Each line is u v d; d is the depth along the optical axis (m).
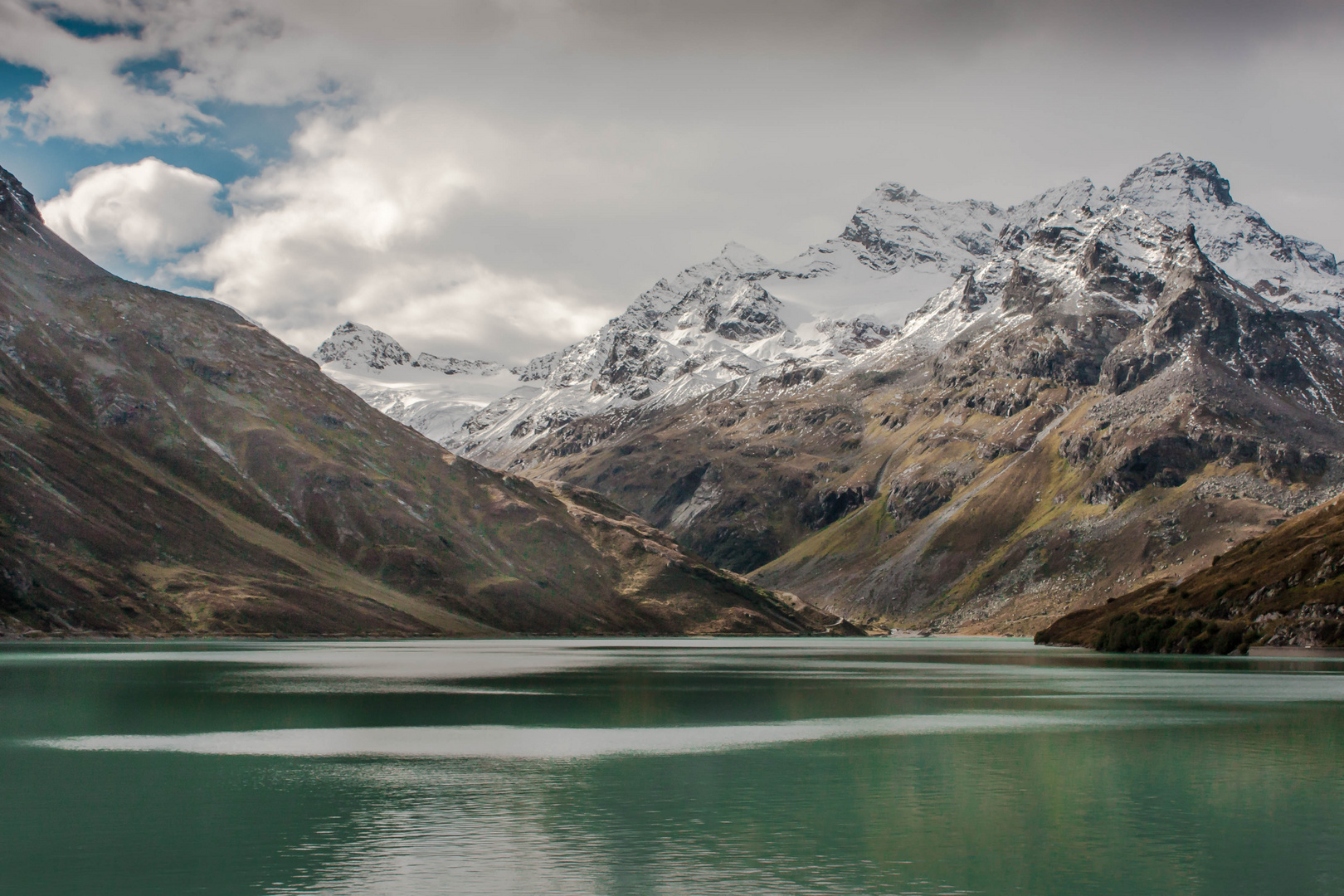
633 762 80.62
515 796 67.38
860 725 103.50
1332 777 74.94
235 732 93.38
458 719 104.56
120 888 47.53
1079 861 52.88
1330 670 185.00
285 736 91.62
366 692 128.75
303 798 66.31
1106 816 62.75
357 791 68.75
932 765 79.62
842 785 71.62
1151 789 70.50
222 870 50.34
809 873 50.66
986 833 58.41
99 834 57.00
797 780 73.44
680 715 111.06
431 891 47.31
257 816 61.50
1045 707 120.62
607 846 55.25
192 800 65.44
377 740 90.31
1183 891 48.25
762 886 48.47
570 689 140.00
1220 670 183.88
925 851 54.62
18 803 64.25
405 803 65.12
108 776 72.88
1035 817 62.31
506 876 49.66
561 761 80.75
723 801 66.56
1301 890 48.28
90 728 94.31
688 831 58.47
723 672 180.25
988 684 154.50
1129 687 148.75
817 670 189.75
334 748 85.56
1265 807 65.06
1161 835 58.03
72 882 48.41
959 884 49.00
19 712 104.25
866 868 51.56
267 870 50.38
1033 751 86.69
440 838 56.72
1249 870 51.44
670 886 48.41
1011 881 49.53
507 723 102.69
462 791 68.88
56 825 58.94
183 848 54.28
